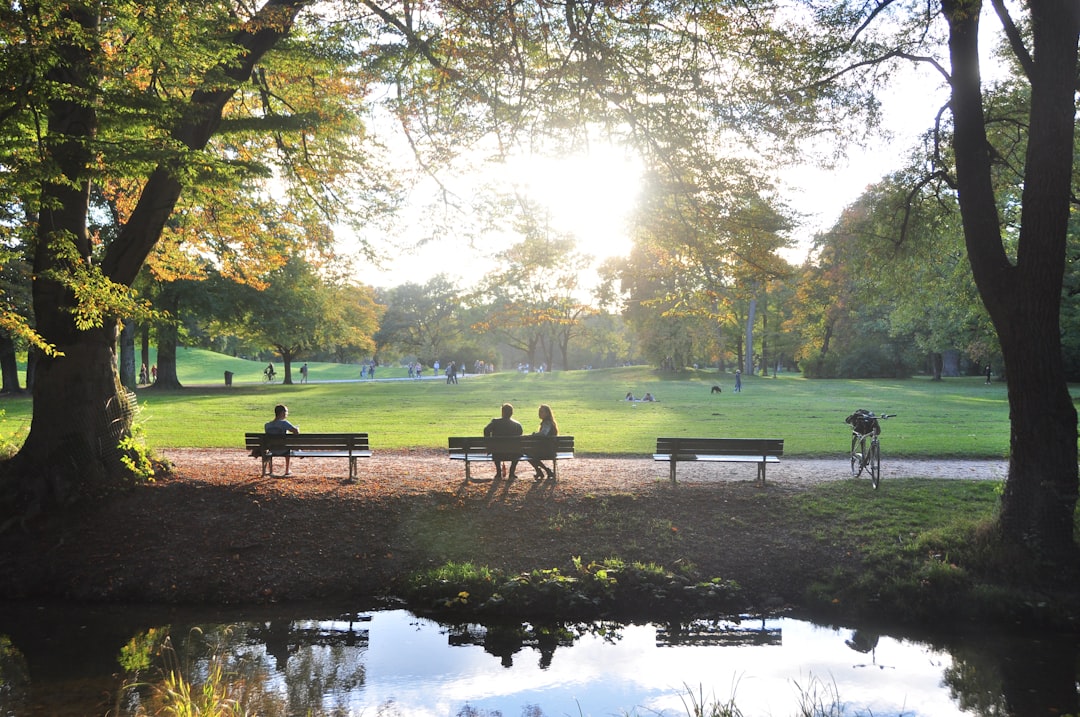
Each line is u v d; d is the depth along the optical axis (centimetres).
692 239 1224
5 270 3184
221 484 1292
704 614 1004
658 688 783
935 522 1193
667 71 1111
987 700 754
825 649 895
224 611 998
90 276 1024
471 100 1145
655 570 1065
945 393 4703
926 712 728
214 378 7325
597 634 940
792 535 1173
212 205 1546
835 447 1944
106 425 1285
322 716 705
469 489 1321
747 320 7475
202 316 4619
